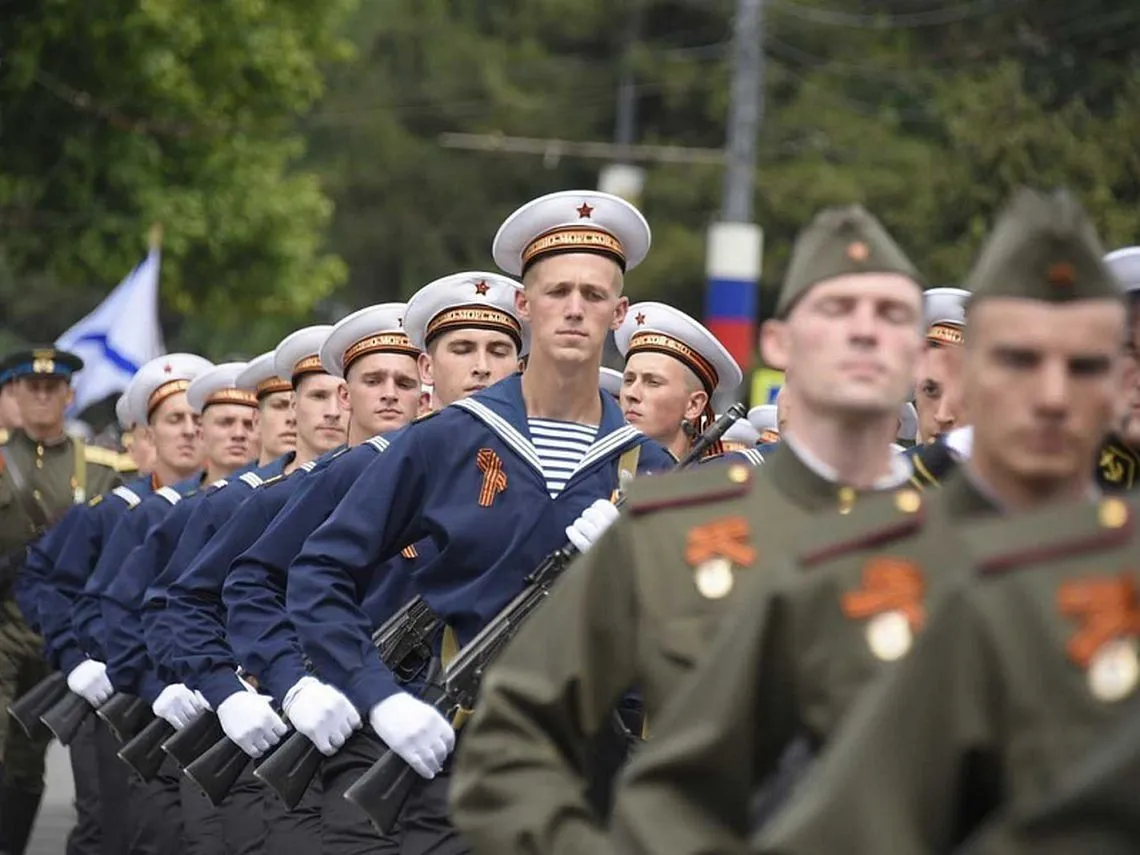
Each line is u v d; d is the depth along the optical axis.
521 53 112.31
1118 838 7.03
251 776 20.39
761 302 93.00
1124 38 56.84
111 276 56.38
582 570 10.98
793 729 8.91
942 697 7.64
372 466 16.17
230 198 58.22
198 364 28.16
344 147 111.75
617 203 16.34
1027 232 8.38
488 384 19.25
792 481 10.70
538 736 10.65
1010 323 8.34
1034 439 8.35
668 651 10.70
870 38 98.50
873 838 7.58
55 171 55.44
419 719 15.50
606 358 25.94
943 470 13.01
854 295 10.20
